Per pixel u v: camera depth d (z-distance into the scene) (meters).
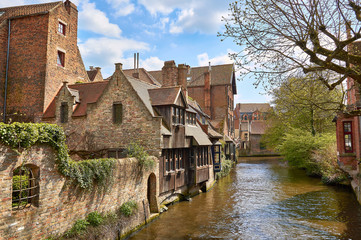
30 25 20.00
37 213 7.31
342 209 14.51
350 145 22.33
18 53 20.03
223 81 40.62
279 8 7.41
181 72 24.22
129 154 13.07
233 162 38.56
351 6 6.98
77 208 8.72
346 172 20.64
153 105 15.84
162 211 14.13
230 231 11.44
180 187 16.94
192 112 19.70
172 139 15.53
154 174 13.69
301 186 21.53
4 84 19.91
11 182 6.69
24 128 6.94
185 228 11.77
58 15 20.73
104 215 9.91
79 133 16.64
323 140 27.06
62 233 8.09
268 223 12.48
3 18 21.00
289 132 32.84
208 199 17.44
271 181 24.30
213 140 24.14
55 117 17.84
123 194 11.07
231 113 44.22
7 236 6.48
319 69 7.74
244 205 15.78
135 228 11.14
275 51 8.24
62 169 8.09
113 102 15.67
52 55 20.00
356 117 20.45
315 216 13.44
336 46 7.43
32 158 7.24
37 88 19.31
